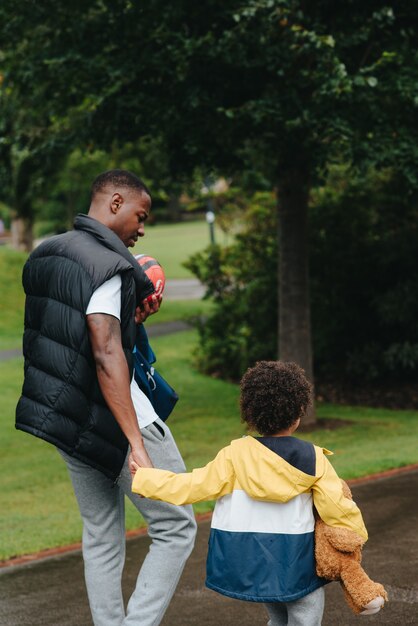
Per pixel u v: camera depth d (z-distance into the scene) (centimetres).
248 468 307
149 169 1734
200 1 1008
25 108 1287
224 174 1241
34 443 1205
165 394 350
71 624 438
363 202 1527
